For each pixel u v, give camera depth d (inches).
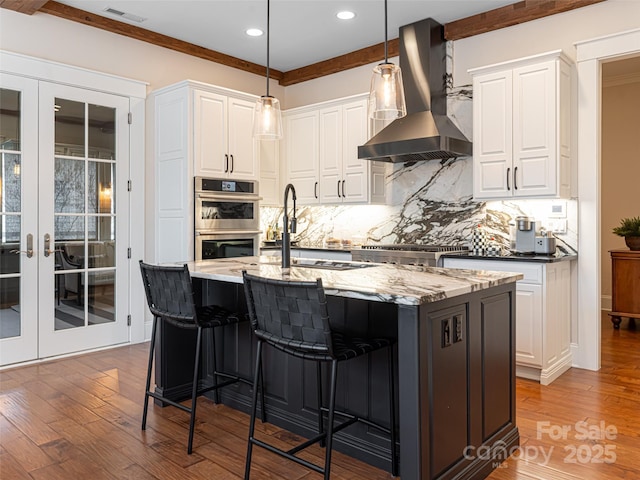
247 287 84.4
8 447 96.7
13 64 148.6
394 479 85.7
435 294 73.2
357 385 93.0
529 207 160.7
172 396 120.8
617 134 241.8
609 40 142.1
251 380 112.9
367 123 185.9
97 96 167.9
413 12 164.2
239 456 93.8
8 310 150.3
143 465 90.0
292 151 213.2
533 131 144.6
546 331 135.6
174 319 101.7
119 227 174.4
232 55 204.5
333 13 164.2
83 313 166.2
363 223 206.4
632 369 149.6
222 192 179.5
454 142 158.6
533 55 147.9
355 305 94.1
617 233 209.6
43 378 138.6
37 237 155.0
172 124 175.3
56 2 155.6
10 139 149.5
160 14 164.2
